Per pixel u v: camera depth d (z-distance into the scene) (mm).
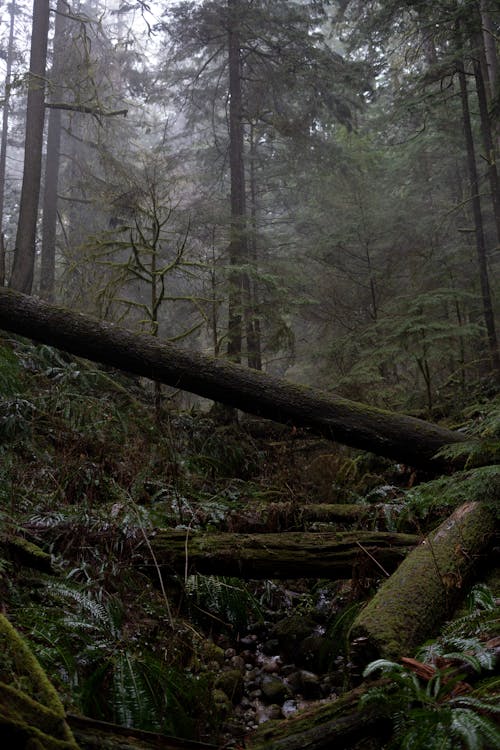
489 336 9242
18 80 9406
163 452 5379
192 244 10281
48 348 7086
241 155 11500
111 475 4602
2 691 1621
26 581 2803
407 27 11625
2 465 4145
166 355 5438
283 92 12031
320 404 5141
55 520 3422
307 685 3082
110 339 5480
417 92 11234
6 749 1541
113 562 3176
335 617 3621
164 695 2439
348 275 11328
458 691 1827
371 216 11164
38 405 5539
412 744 1584
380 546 3516
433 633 2451
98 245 7008
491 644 1999
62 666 2311
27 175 9383
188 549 3428
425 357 7664
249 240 11102
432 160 14305
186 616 3404
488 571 3062
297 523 4242
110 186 10961
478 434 4648
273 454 6617
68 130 13367
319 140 12141
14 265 9172
